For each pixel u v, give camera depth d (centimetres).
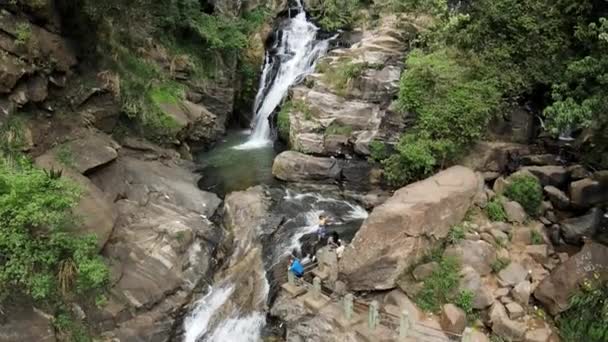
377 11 3053
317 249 1642
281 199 2036
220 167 2428
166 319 1495
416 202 1456
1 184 1267
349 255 1432
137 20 2450
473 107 1791
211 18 2953
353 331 1305
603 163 1641
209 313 1557
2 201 1205
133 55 2498
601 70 1410
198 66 2848
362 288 1412
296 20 3400
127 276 1524
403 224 1395
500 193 1692
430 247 1457
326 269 1532
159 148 2362
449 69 1931
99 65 2181
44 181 1301
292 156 2269
